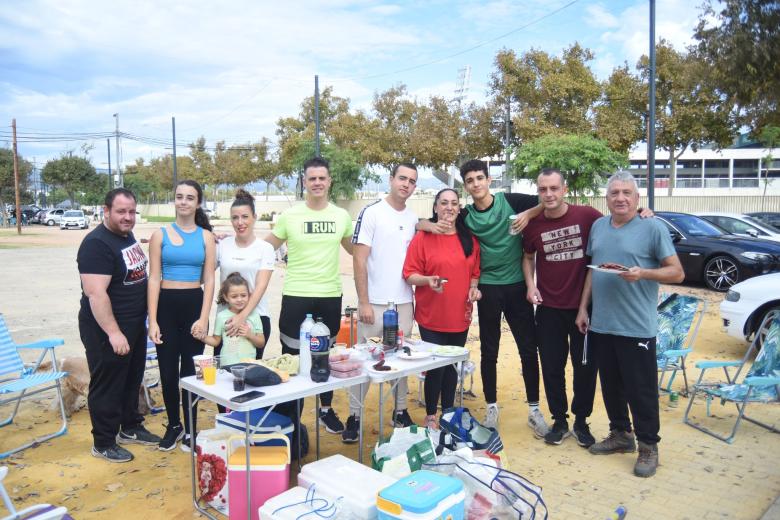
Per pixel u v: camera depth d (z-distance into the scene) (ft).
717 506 11.80
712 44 30.55
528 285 15.10
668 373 21.06
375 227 15.03
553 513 11.54
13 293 39.50
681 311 18.63
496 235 14.92
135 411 15.37
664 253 12.51
